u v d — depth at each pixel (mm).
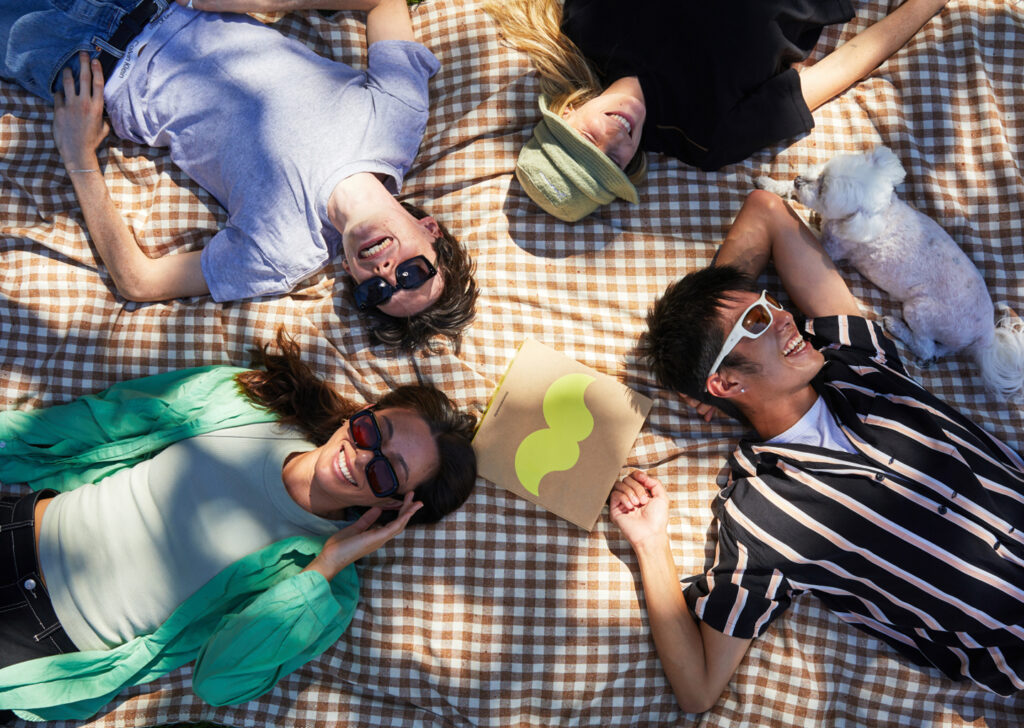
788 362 2357
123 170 2742
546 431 2648
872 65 2762
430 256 2525
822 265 2547
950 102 2762
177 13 2625
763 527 2391
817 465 2400
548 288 2748
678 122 2676
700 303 2371
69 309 2686
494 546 2615
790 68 2666
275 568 2436
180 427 2502
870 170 2293
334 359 2672
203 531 2391
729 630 2377
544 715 2584
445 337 2686
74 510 2410
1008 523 2365
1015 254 2697
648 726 2600
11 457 2564
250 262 2588
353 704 2594
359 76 2678
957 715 2535
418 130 2697
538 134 2646
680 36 2521
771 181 2678
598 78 2750
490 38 2801
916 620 2430
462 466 2467
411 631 2586
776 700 2547
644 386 2695
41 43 2566
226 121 2572
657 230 2766
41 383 2662
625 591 2598
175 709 2572
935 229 2498
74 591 2357
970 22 2771
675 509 2668
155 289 2633
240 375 2572
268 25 2791
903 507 2348
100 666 2346
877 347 2486
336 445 2377
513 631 2584
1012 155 2742
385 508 2471
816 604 2576
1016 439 2641
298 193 2564
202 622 2482
